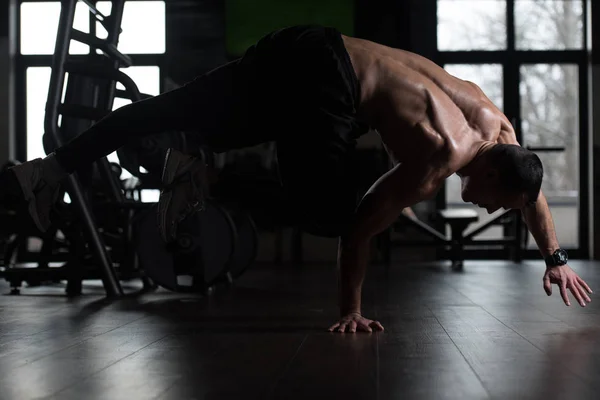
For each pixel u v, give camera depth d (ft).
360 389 4.48
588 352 5.86
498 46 25.57
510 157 6.64
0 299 11.52
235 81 7.30
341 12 25.18
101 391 4.47
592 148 24.97
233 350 6.11
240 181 15.26
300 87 7.00
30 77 25.81
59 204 12.41
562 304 9.92
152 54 25.62
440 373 4.99
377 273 18.08
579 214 25.23
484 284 14.02
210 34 25.48
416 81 7.02
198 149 11.05
